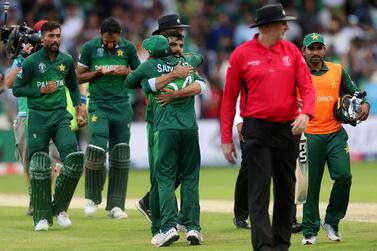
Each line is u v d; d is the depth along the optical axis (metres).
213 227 39.66
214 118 81.69
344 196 34.66
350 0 99.81
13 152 76.38
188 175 34.69
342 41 91.75
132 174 73.19
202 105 81.69
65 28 86.06
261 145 29.22
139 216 44.34
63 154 39.47
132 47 43.94
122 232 38.59
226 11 95.12
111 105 43.81
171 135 34.06
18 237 37.16
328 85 34.75
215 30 90.25
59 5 87.31
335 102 34.75
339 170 34.41
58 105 39.59
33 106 39.34
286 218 30.09
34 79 39.16
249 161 29.34
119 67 43.34
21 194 58.50
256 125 29.22
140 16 88.44
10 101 71.38
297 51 29.47
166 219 34.03
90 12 88.62
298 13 92.50
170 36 35.22
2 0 82.56
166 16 36.78
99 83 43.62
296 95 29.70
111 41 43.19
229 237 36.53
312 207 34.31
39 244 35.22
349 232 37.31
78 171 39.25
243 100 29.64
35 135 39.34
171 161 34.22
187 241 35.00
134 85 35.00
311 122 34.56
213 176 70.31
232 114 29.62
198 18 92.44
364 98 34.81
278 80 29.08
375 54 94.12
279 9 28.97
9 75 42.75
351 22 94.81
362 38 91.88
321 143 34.53
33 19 82.44
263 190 29.14
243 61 29.22
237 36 90.94
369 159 83.81
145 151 78.50
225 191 57.47
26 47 41.69
